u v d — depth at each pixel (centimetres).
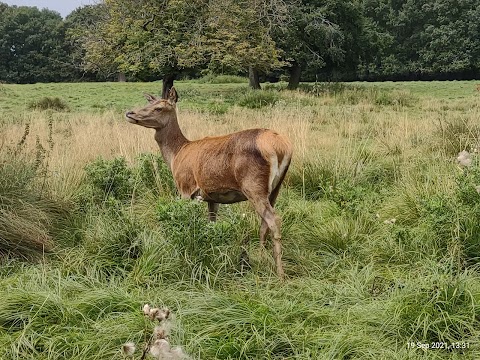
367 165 837
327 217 639
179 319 380
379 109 1916
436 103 2012
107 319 399
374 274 477
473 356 355
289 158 493
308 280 479
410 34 5481
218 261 497
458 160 515
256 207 481
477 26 4956
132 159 841
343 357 361
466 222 517
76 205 654
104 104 2153
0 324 402
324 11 2984
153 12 2259
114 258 518
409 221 615
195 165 520
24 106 1984
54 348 370
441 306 397
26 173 629
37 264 522
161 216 505
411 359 351
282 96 2266
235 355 362
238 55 2402
